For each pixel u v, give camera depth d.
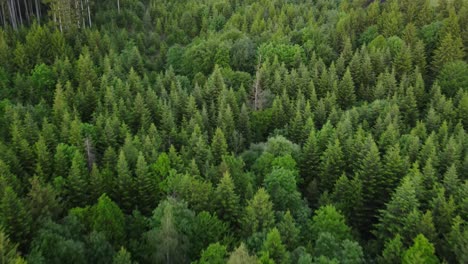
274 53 110.88
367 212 64.31
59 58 104.00
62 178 60.03
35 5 130.38
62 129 73.81
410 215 53.25
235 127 84.00
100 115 78.25
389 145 72.38
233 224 55.88
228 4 148.12
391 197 61.34
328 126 78.50
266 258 41.81
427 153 71.31
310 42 114.88
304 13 138.38
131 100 89.88
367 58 103.12
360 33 127.44
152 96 89.12
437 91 92.19
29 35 104.56
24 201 51.47
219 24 139.38
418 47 107.38
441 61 106.06
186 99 90.94
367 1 150.00
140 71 108.56
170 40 131.00
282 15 135.00
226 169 63.00
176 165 67.06
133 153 68.44
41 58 101.06
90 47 110.81
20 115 78.88
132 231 52.59
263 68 100.62
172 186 60.41
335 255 47.16
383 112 85.56
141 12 148.00
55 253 41.47
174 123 82.50
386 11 134.75
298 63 108.81
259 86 97.38
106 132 74.50
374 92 96.00
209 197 56.06
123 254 41.75
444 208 55.69
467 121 85.81
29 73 97.69
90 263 43.38
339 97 96.62
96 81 96.56
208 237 49.69
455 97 92.44
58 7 112.50
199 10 144.50
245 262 39.00
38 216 49.44
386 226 56.41
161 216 50.56
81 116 87.12
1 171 58.50
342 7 144.38
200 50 111.25
